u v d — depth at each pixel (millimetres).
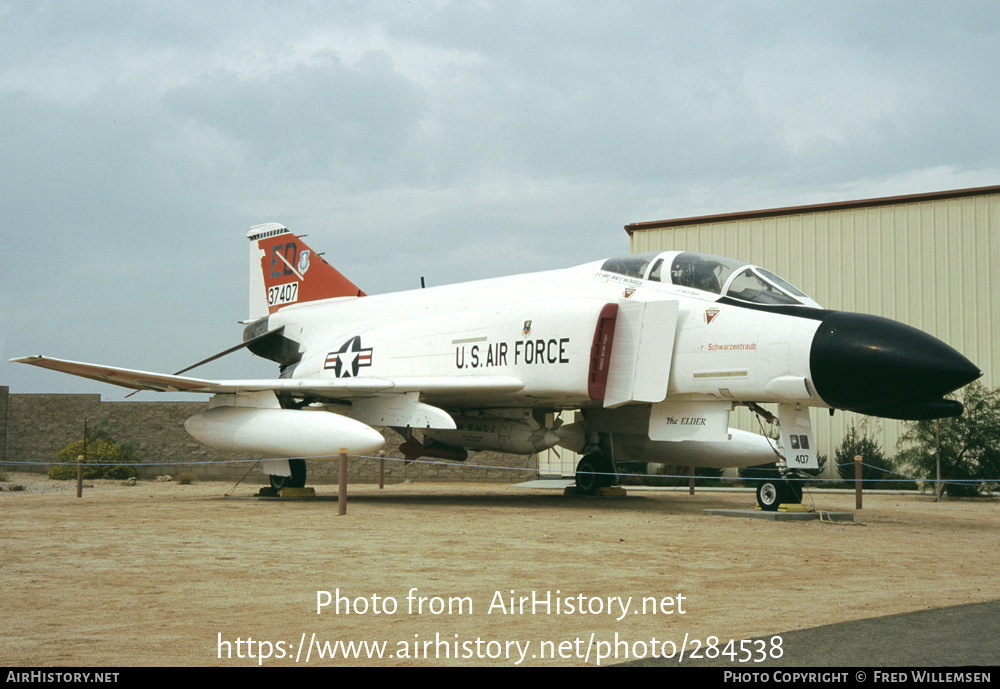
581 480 17547
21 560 7754
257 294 21516
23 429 26312
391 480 25453
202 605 5895
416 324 16359
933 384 10789
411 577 6953
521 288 15508
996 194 23281
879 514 13914
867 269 24562
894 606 5957
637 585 6684
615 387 13383
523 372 14172
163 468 25359
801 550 8859
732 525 11242
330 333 18797
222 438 15461
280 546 8742
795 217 25469
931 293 23844
